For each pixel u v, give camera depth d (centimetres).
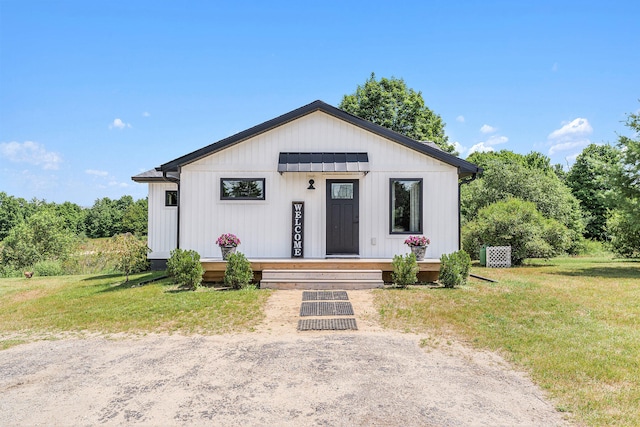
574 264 1686
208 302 850
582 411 386
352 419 370
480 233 1712
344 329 679
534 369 493
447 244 1141
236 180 1155
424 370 494
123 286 1148
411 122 3039
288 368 501
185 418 376
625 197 1484
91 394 436
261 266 1056
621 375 467
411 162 1150
